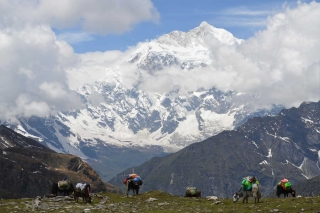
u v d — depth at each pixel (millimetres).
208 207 56156
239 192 58906
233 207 54094
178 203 62094
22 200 65188
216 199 65062
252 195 57656
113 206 59094
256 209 51344
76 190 63844
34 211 54500
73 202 63094
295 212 48000
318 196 59688
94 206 59219
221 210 52500
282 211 48906
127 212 54188
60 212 53500
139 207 59156
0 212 54094
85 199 63906
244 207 53312
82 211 54438
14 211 54500
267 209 50875
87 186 63938
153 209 56625
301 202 53250
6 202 62312
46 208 56875
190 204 60219
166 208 57031
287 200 56250
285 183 67062
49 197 66875
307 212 47250
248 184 58094
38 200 61844
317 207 48781
